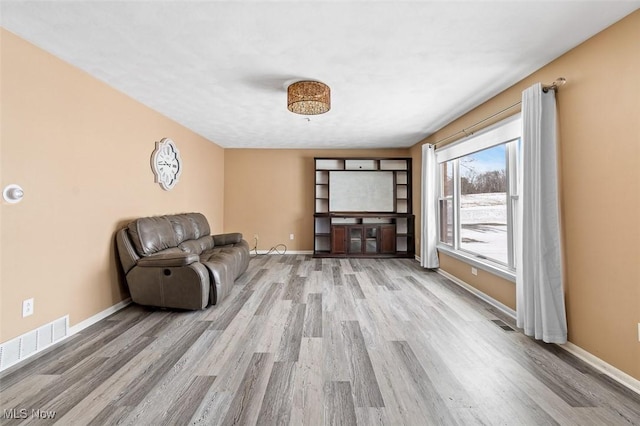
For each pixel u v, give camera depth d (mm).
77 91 2574
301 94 2779
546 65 2471
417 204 5816
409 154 6258
